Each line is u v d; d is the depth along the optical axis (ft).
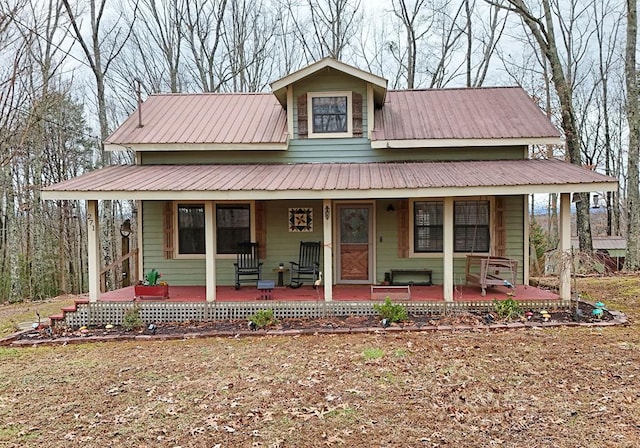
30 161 67.05
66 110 75.51
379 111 37.76
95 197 27.50
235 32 74.79
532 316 27.43
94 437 14.07
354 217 34.96
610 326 25.32
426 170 30.91
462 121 35.29
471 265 32.96
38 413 15.94
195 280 35.37
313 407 15.75
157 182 29.12
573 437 13.21
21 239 68.23
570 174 28.25
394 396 16.51
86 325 28.99
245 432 14.10
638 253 46.83
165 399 16.83
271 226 35.14
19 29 39.50
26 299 52.47
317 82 34.47
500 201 33.50
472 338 23.68
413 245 34.50
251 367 20.13
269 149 33.96
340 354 21.61
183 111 39.17
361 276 35.06
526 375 18.15
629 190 46.57
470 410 15.19
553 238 76.84
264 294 30.14
